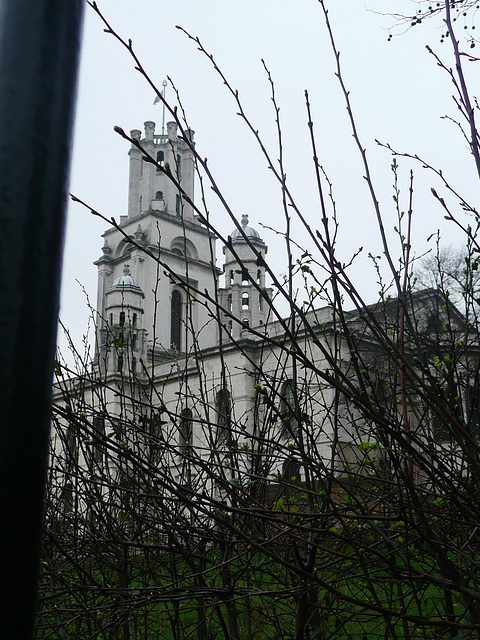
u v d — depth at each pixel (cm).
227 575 358
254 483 390
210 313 292
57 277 79
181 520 373
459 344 377
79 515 450
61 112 83
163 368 3872
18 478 73
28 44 82
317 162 287
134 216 6512
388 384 388
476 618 285
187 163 6619
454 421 267
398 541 352
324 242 283
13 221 76
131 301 5031
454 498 284
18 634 72
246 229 6012
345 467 367
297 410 325
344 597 268
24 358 74
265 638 421
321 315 2425
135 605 343
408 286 405
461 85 313
